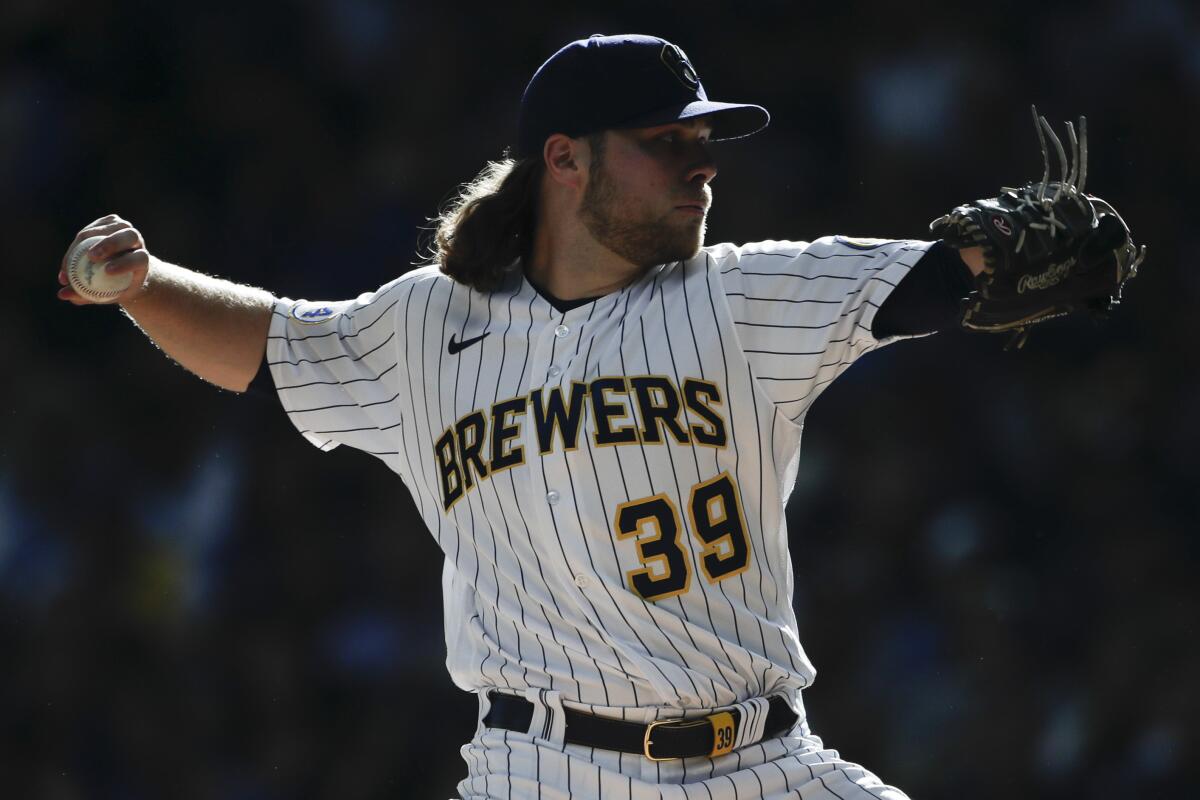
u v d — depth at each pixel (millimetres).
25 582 32906
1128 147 37156
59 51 36250
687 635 10828
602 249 11461
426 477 11961
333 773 31891
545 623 11102
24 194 35562
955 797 31984
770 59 37250
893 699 32562
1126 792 31984
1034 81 37188
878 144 36781
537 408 11141
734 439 10914
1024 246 10461
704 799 10898
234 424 34469
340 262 36062
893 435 34875
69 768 31750
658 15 37062
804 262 11008
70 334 35188
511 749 11281
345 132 36688
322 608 33219
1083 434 35188
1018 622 33281
